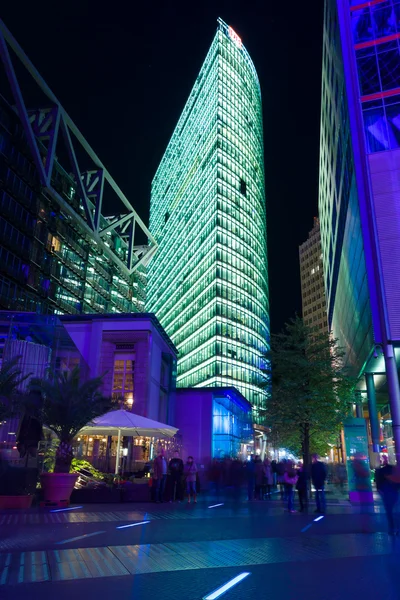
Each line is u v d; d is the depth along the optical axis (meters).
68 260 60.78
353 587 5.89
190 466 18.64
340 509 17.08
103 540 9.05
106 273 74.50
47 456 18.69
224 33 117.25
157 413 34.75
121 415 20.91
